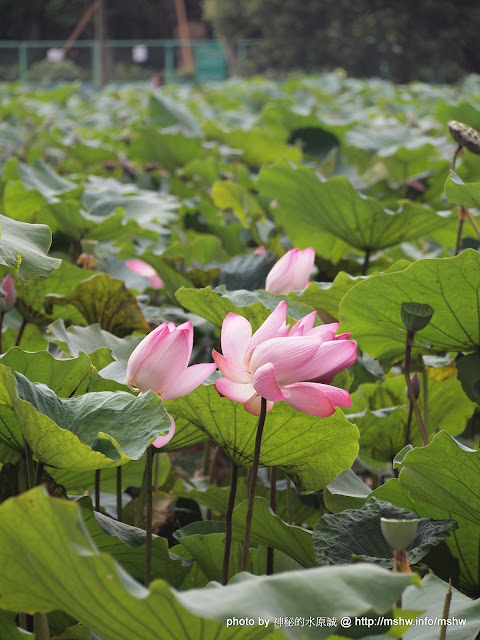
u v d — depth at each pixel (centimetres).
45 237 235
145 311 319
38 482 203
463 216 317
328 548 214
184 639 172
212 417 217
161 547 222
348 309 263
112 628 175
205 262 422
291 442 218
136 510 272
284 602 165
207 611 162
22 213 391
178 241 463
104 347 261
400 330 264
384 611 165
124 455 194
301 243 402
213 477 322
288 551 227
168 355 206
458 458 219
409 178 632
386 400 306
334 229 379
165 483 309
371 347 274
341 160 662
